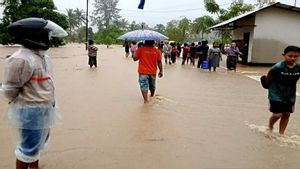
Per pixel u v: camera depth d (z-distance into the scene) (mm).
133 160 4984
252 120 7512
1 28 48969
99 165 4773
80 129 6430
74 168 4652
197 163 4945
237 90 11797
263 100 10008
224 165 4902
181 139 6012
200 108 8633
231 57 18906
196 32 55500
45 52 3947
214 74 16953
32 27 3705
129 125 6805
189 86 12430
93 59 18938
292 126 7102
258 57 22328
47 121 4000
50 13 50031
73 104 8688
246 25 22562
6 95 3730
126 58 28453
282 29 22094
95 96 9867
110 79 13852
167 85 12523
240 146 5730
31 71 3715
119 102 9047
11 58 3676
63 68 18266
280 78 5984
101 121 7055
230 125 7051
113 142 5750
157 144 5711
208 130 6633
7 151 5172
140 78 8984
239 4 34000
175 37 66562
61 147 5422
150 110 8180
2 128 6301
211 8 33781
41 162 4809
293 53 5746
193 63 22391
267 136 6301
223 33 36125
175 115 7777
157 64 9453
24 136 3926
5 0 49281
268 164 4980
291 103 6145
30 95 3795
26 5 49594
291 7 21375
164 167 4766
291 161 5113
